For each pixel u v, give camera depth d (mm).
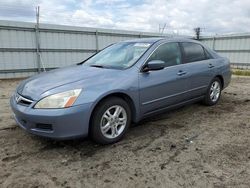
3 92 7836
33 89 3250
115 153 3201
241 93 7180
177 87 4305
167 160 3008
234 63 17844
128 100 3631
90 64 4289
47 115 2943
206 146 3402
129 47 4367
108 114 3389
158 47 4152
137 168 2824
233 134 3846
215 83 5449
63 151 3250
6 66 11352
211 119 4586
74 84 3201
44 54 12430
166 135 3799
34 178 2629
